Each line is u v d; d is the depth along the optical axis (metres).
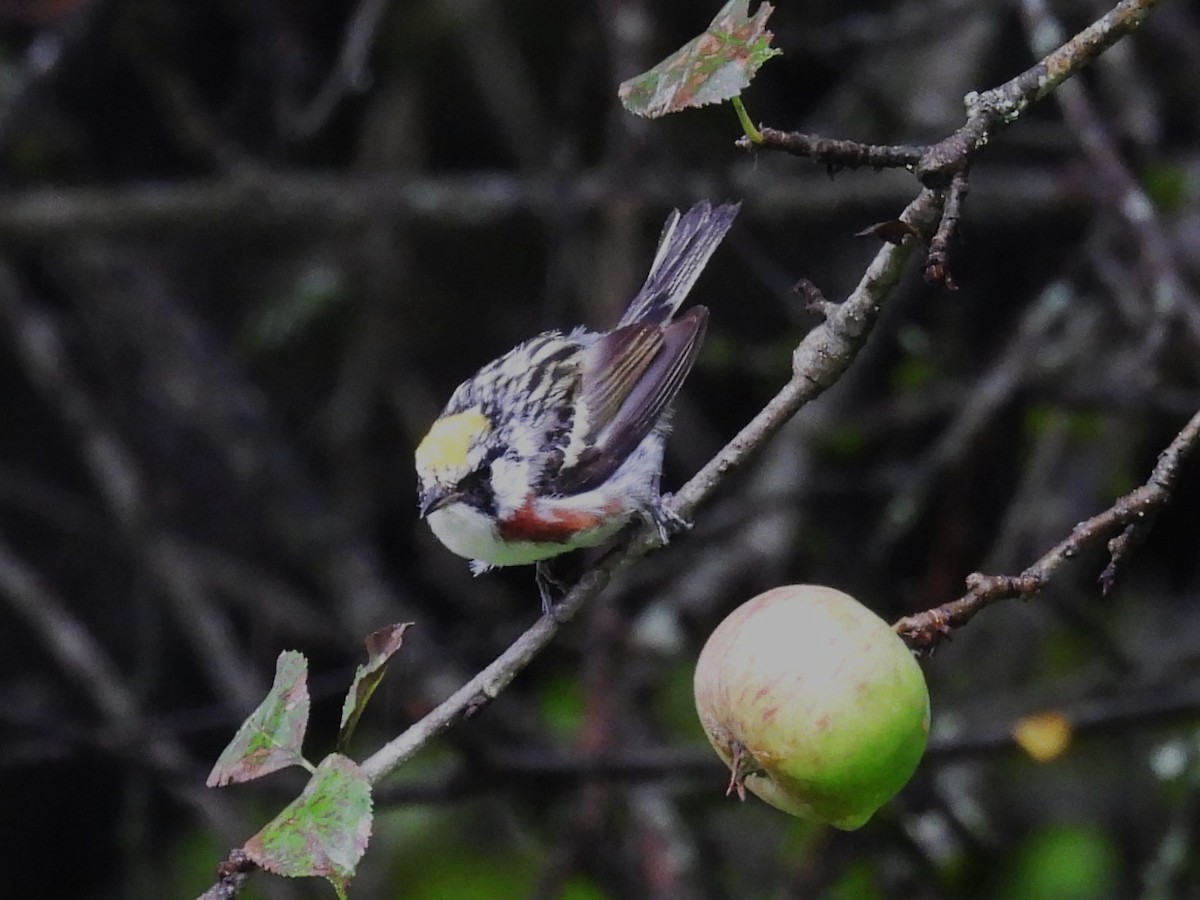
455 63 14.45
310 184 12.77
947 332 13.23
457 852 12.00
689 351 7.84
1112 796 11.74
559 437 7.48
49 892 14.04
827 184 12.75
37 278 14.95
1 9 12.31
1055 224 13.14
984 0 12.30
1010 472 12.89
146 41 13.27
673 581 12.50
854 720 4.96
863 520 13.58
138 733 10.42
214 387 13.29
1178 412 10.91
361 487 13.35
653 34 12.74
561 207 12.13
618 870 10.50
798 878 10.34
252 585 12.75
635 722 10.80
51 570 14.26
